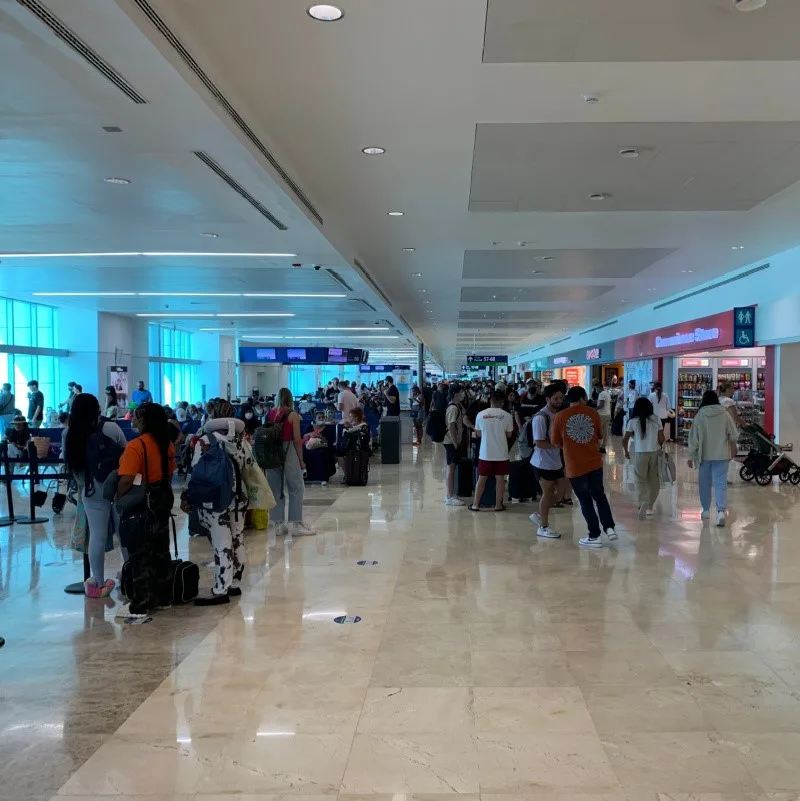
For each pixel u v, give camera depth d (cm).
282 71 524
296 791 287
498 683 390
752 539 743
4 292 1566
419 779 295
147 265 1222
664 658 424
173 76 452
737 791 285
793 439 1278
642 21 445
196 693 380
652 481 855
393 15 441
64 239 1004
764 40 471
